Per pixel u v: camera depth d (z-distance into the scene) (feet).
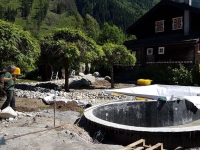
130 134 19.90
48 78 85.35
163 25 92.53
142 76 78.13
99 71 98.99
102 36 172.65
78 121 26.58
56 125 23.09
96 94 48.34
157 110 31.71
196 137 20.06
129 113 30.32
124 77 93.20
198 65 65.51
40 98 41.45
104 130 21.53
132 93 23.38
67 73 52.80
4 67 43.29
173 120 32.63
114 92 23.98
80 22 301.43
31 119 25.30
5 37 40.27
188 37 76.74
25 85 58.70
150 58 87.51
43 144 18.26
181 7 83.10
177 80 66.64
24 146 17.67
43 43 51.03
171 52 80.33
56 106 33.86
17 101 38.04
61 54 49.67
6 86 29.25
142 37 101.55
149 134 19.43
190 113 34.76
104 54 58.34
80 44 50.85
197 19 82.12
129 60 62.18
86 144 18.95
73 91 54.24
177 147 19.29
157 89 25.27
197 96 25.85
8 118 25.55
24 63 48.78
